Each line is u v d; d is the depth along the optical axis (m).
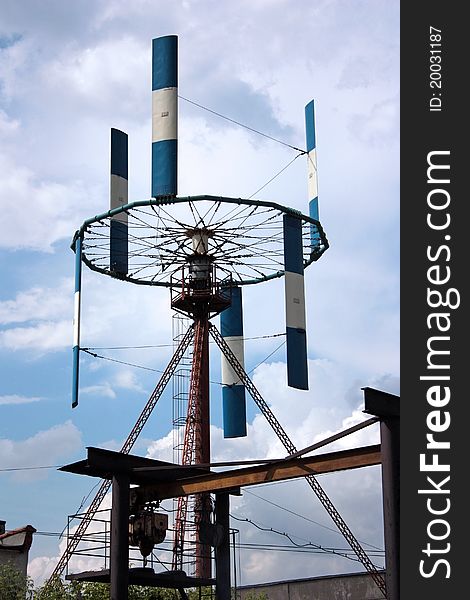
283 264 54.03
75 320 54.94
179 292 58.09
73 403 53.62
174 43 50.25
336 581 61.47
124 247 56.31
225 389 63.25
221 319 64.75
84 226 55.03
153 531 31.39
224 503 33.09
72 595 40.88
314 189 58.00
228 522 33.03
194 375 57.03
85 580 31.31
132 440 56.78
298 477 28.88
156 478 31.25
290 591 62.72
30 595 40.94
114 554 29.36
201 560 42.69
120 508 29.80
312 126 58.53
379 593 59.66
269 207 53.00
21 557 45.25
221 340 58.69
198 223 55.56
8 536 45.75
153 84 50.53
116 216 55.41
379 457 27.36
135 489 31.95
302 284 54.16
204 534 32.50
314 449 27.84
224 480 30.39
